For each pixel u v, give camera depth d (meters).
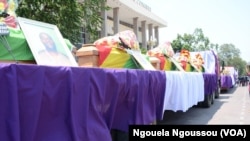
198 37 44.94
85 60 4.64
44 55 3.61
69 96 2.73
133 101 4.04
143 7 31.44
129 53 5.49
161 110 5.43
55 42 3.98
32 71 2.41
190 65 11.77
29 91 2.37
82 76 2.92
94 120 3.10
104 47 5.45
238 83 40.81
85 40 10.35
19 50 3.67
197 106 12.27
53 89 2.62
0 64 2.21
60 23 8.19
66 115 2.75
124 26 33.25
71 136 2.72
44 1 7.86
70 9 8.19
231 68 33.50
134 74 3.99
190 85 7.72
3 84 2.20
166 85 5.55
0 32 3.42
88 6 9.59
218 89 17.23
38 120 2.49
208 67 15.45
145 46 33.75
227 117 9.55
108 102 3.46
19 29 3.81
